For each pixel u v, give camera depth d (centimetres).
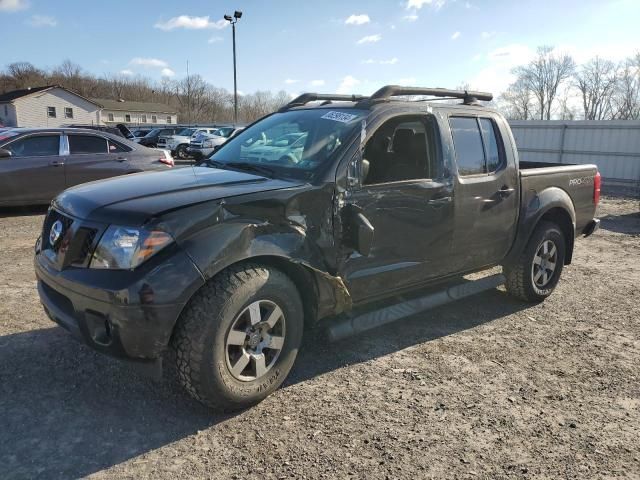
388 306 413
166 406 317
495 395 345
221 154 423
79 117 6262
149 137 3117
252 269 302
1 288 518
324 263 335
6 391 326
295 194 319
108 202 299
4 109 5759
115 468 261
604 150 1809
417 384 355
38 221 879
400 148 405
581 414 325
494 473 267
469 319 482
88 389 332
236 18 2917
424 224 392
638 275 654
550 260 524
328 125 377
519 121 2003
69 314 299
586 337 447
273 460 271
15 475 253
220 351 290
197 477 257
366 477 260
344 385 350
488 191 438
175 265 271
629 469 274
